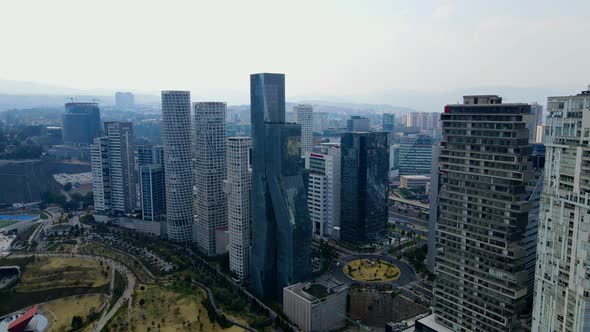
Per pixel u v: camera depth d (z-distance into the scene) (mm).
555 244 194500
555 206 192875
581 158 179625
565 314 190750
